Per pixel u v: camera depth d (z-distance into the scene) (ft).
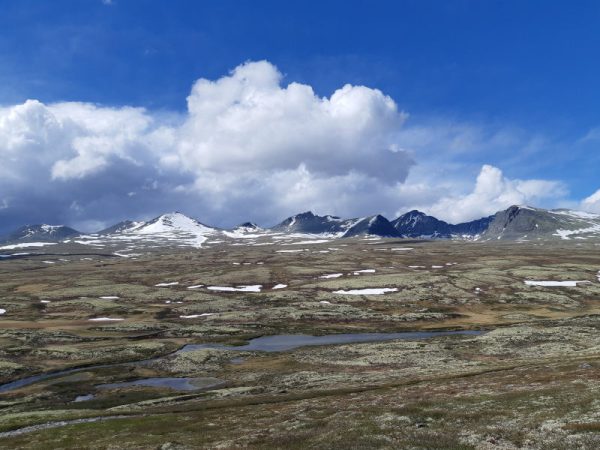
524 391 156.97
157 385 284.20
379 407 158.40
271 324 497.87
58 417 203.31
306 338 433.89
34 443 159.84
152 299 648.79
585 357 246.27
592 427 108.99
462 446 108.58
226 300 633.61
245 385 274.36
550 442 104.01
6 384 293.43
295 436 134.31
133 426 173.78
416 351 338.54
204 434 153.28
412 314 536.83
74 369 326.03
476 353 324.19
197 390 267.80
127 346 380.99
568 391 148.36
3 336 404.16
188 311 575.38
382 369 295.48
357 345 371.15
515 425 120.26
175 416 188.65
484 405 145.07
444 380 217.97
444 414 139.33
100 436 161.89
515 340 351.46
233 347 393.70
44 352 359.46
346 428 135.23
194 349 386.32
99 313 558.97
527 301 600.39
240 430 153.07
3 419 203.51
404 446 111.96
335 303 604.49
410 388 202.08
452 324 488.44
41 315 551.59
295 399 211.82
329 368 306.76
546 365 223.71
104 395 263.70
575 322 433.48
